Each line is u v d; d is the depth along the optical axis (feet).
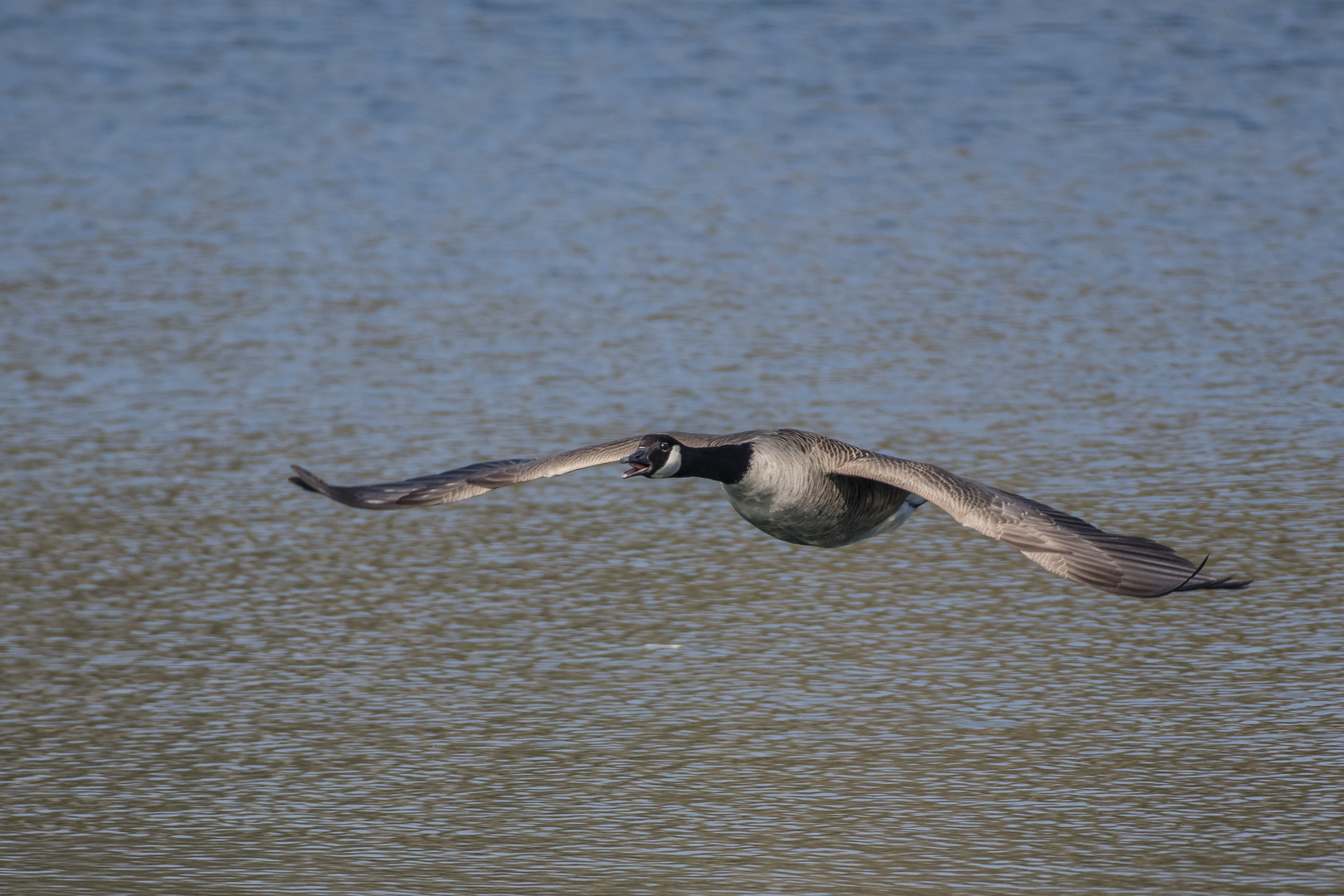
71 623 51.11
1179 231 89.04
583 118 107.76
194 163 100.78
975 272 83.76
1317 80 113.29
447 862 38.63
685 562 56.08
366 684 47.70
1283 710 45.27
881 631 50.72
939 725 44.88
